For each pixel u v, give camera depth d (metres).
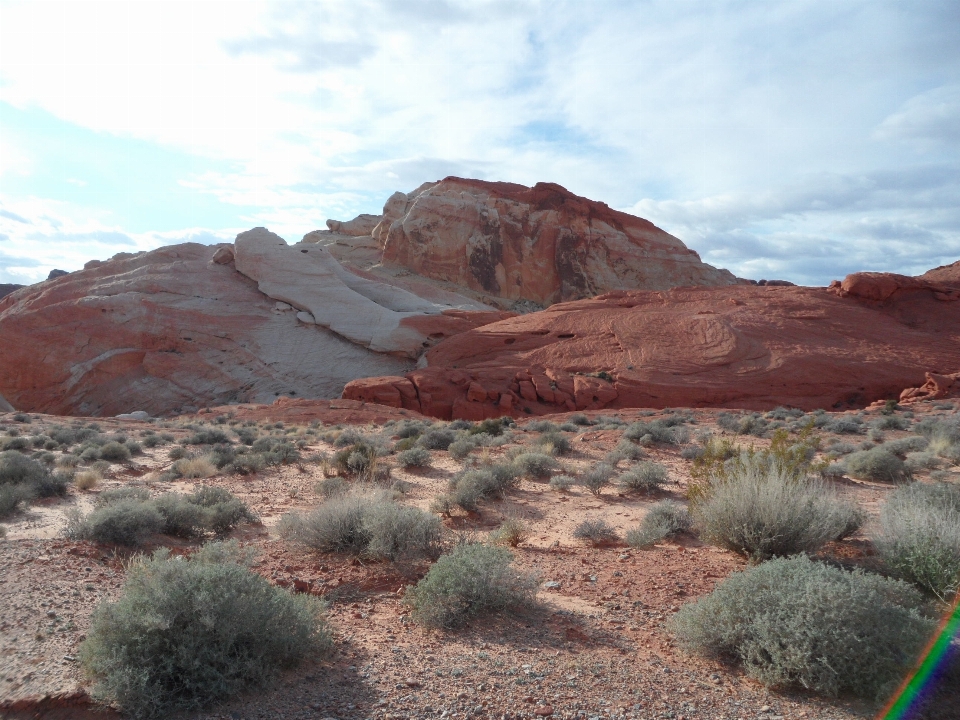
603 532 8.52
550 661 4.52
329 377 63.31
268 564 7.02
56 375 62.00
